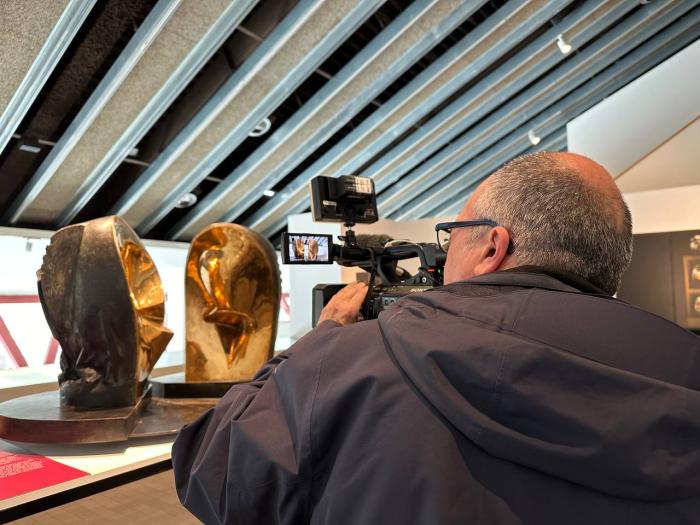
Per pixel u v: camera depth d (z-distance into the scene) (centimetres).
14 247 409
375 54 391
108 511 112
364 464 44
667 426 37
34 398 158
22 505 97
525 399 40
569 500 39
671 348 42
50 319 146
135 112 356
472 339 44
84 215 481
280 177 495
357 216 141
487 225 59
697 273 331
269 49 342
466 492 41
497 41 435
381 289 118
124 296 142
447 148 589
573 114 600
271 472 48
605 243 54
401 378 46
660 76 409
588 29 453
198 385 176
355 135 487
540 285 49
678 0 460
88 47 335
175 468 61
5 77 284
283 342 372
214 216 535
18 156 396
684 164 393
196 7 297
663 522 37
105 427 127
